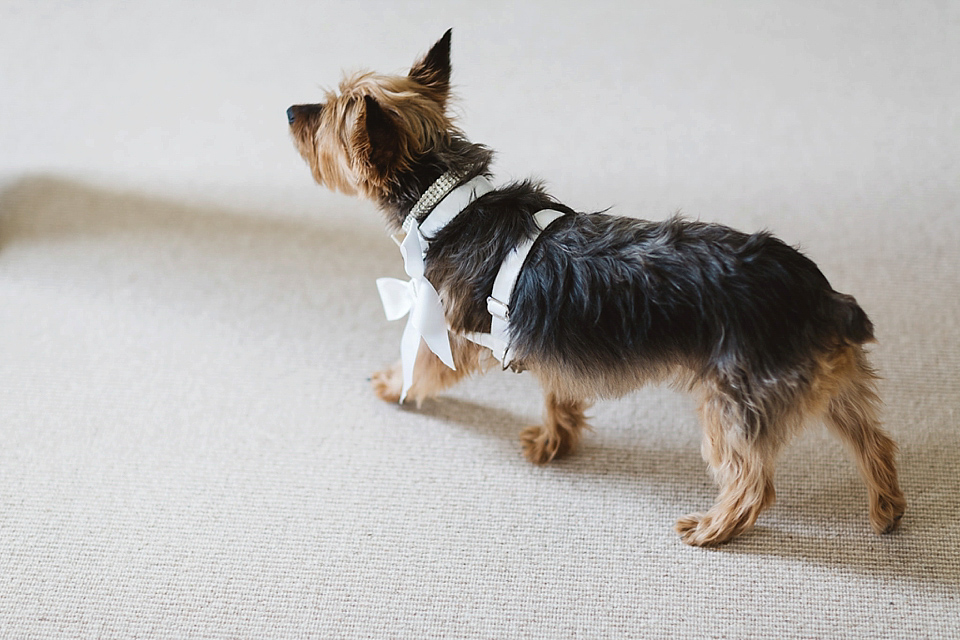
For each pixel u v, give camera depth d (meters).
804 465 1.26
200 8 1.73
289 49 1.66
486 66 1.62
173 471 1.27
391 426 1.30
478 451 1.28
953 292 1.36
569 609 1.18
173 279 1.42
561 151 1.52
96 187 1.51
